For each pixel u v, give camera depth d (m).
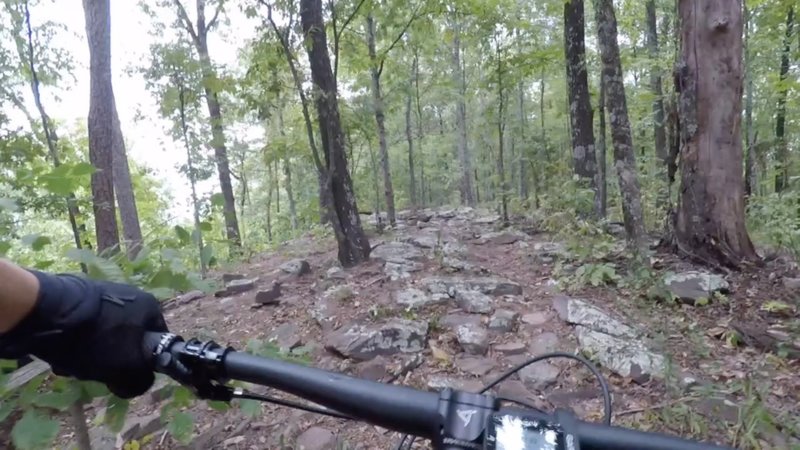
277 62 6.27
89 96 7.66
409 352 4.04
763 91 13.65
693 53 5.21
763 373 3.30
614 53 5.72
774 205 6.33
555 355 1.28
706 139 5.19
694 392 3.15
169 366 0.82
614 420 3.07
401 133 20.72
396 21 8.19
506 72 9.56
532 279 5.56
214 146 8.95
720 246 5.19
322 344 4.34
